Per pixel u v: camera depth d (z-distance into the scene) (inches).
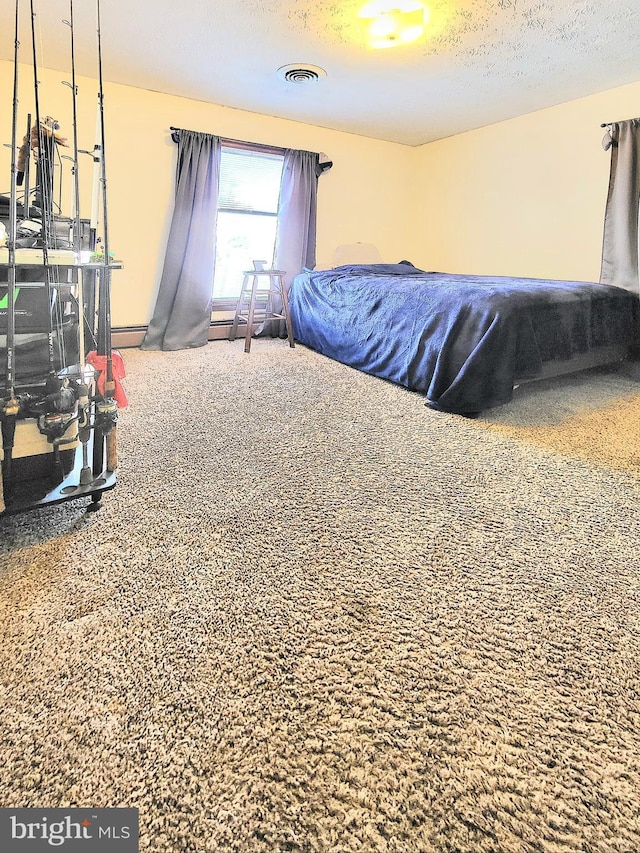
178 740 30.5
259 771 28.9
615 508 60.7
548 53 107.4
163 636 38.5
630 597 44.9
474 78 122.2
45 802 26.8
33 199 65.8
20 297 48.4
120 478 63.9
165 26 97.4
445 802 27.7
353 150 177.5
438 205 185.9
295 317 163.2
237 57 111.7
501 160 160.7
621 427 88.4
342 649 38.2
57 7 91.3
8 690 33.2
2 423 46.3
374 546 51.7
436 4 87.0
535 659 37.9
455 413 94.7
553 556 50.8
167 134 141.9
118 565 46.4
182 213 145.8
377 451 76.9
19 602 41.1
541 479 68.4
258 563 48.0
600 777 29.3
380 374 119.3
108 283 51.4
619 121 126.7
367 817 26.8
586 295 105.3
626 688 35.5
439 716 32.9
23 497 49.6
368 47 104.9
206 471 67.4
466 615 42.3
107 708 32.3
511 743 31.2
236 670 35.8
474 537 53.9
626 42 102.2
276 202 168.6
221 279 165.9
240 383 112.3
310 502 60.4
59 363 52.9
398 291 113.0
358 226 185.8
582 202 140.3
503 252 164.6
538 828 26.5
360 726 32.0
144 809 26.7
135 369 122.0
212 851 25.0
